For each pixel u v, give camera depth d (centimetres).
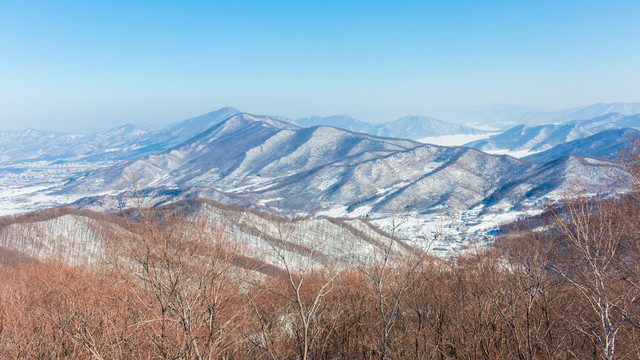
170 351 589
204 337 629
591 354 855
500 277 918
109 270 797
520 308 902
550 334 873
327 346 927
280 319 902
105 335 660
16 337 829
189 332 584
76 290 889
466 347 852
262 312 859
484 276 909
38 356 800
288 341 848
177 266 602
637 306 763
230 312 707
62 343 806
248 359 750
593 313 869
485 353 847
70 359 746
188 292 613
